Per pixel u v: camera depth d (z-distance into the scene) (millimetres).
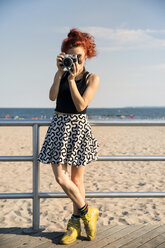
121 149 9891
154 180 5816
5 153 9062
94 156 2092
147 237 2195
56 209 4117
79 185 2158
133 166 7133
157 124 2176
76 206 2156
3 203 4387
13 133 16422
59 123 2006
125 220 3646
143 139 13133
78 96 1896
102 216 3812
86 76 2033
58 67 1932
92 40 2062
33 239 2168
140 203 4383
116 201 4480
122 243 2102
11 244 2082
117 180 5793
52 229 3326
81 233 2279
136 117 53688
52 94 2025
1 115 63656
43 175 6090
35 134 2189
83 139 2018
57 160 1962
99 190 5078
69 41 1962
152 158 2203
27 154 8922
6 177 6059
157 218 3736
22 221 3648
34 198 2258
